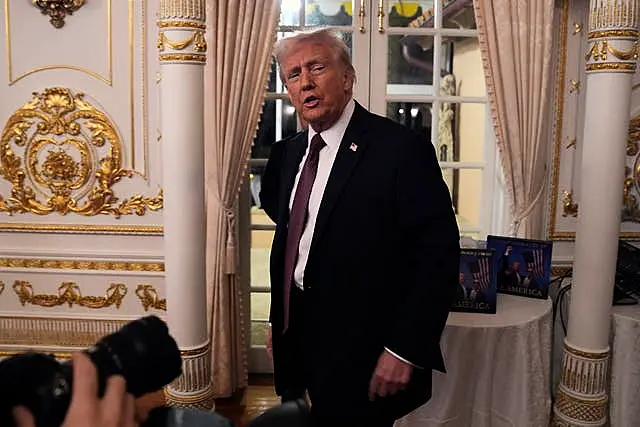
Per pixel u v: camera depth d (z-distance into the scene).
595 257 2.28
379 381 1.49
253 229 3.13
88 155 2.92
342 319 1.52
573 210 2.92
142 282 3.00
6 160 2.93
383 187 1.48
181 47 2.17
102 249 2.99
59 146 2.92
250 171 3.08
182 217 2.27
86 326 3.04
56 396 0.43
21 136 2.91
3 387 0.43
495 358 1.98
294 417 0.67
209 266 2.81
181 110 2.21
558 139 2.87
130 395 0.45
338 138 1.57
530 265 2.25
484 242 2.46
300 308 1.62
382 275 1.51
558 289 2.85
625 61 2.15
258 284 3.93
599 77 2.19
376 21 2.96
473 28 2.98
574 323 2.38
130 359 0.49
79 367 0.45
